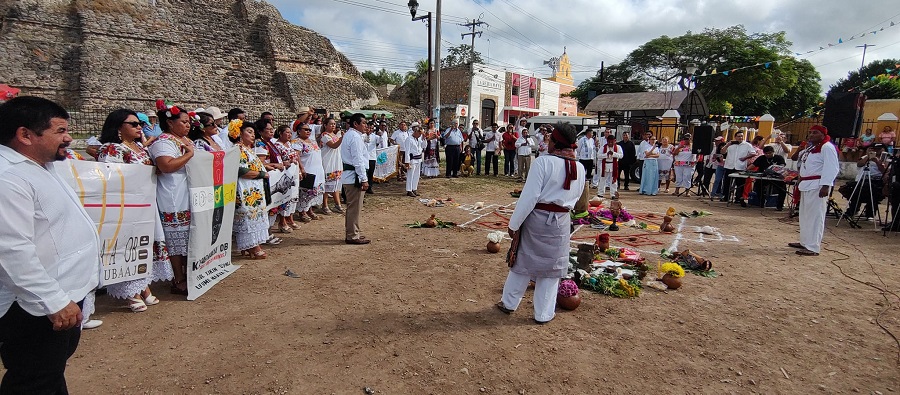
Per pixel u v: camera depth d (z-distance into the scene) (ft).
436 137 49.73
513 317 14.19
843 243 24.97
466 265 19.13
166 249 14.76
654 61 121.29
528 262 13.33
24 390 7.16
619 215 28.81
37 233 6.73
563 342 12.59
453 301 15.28
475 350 12.03
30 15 68.80
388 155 44.62
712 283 17.67
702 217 31.65
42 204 6.75
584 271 17.19
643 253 21.77
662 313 14.70
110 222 12.71
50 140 6.92
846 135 37.22
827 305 15.66
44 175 6.94
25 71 66.95
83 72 68.59
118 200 12.87
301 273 17.72
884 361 11.94
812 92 121.60
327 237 23.36
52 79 68.54
